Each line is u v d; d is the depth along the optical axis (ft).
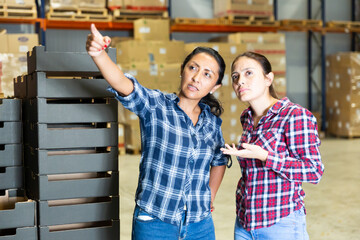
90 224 8.30
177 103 6.61
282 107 6.51
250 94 6.63
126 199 17.35
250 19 34.09
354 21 40.52
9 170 8.30
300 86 39.52
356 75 34.76
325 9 39.93
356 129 35.14
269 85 6.80
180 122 6.50
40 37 29.66
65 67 7.52
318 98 39.70
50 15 29.35
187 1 35.83
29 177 8.34
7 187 8.32
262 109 6.85
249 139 6.75
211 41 35.42
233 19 33.73
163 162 6.43
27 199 8.29
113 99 7.86
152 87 27.63
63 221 7.75
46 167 7.60
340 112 36.06
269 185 6.46
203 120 6.80
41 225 7.66
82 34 32.60
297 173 6.15
